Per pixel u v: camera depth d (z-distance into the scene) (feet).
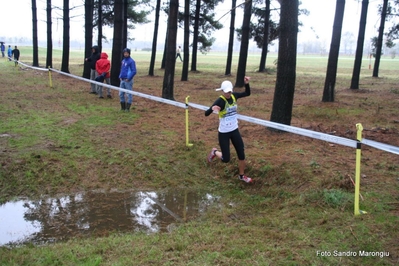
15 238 16.62
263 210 18.99
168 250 14.46
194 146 27.68
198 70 108.37
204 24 96.02
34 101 42.68
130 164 24.63
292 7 27.78
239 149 21.76
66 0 71.41
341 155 24.76
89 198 20.97
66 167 23.75
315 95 54.03
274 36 96.68
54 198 20.84
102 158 25.20
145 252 14.29
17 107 38.81
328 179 20.45
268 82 72.23
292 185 20.95
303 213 17.40
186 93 53.62
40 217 18.69
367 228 15.35
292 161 23.44
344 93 56.59
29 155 24.61
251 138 29.01
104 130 31.32
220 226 16.99
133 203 20.44
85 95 48.34
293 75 29.07
